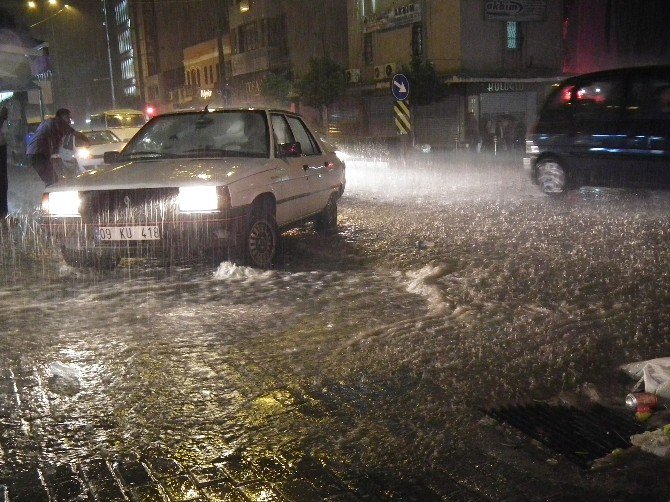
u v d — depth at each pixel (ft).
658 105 32.58
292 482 9.84
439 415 11.89
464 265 22.67
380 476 9.98
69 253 23.43
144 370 14.24
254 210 23.49
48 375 14.05
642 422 11.72
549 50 109.91
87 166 59.57
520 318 16.75
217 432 11.42
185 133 26.11
